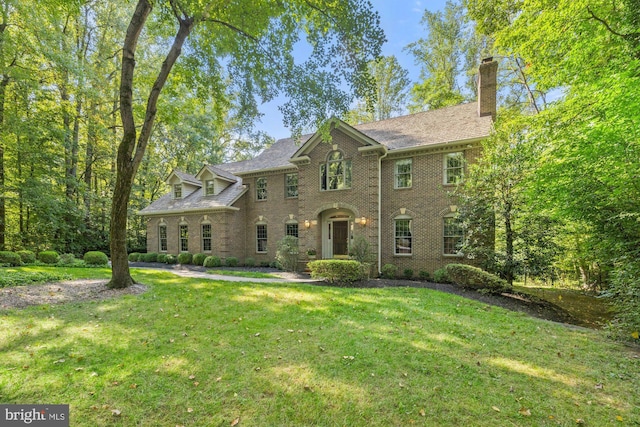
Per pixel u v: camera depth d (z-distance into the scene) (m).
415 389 3.57
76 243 21.05
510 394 3.54
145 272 12.41
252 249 18.89
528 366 4.31
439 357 4.51
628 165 6.67
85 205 22.31
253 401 3.25
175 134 27.59
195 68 11.04
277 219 18.00
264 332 5.36
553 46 9.03
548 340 5.45
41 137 17.14
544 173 8.76
